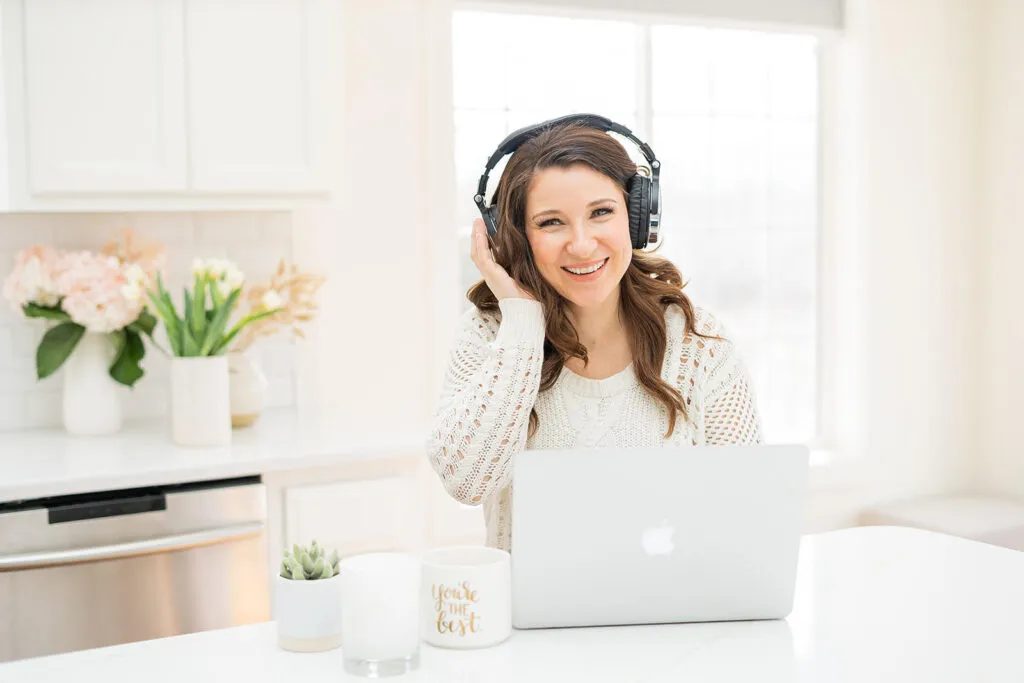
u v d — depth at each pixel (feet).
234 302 8.71
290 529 8.39
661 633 4.13
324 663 3.83
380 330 10.79
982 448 14.17
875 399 13.48
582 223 4.89
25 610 7.33
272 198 9.11
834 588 4.68
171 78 8.65
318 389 10.57
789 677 3.66
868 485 13.53
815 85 13.47
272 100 9.01
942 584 4.73
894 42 13.24
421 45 10.77
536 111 11.80
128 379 9.16
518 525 4.08
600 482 4.08
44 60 8.30
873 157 13.23
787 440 13.64
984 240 13.96
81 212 9.63
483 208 5.10
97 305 8.74
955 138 13.78
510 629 4.09
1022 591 4.61
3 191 8.32
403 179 10.78
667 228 12.67
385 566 3.72
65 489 7.43
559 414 5.37
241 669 3.77
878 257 13.37
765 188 13.26
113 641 7.61
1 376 9.50
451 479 4.82
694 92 12.67
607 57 12.12
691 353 5.49
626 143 12.25
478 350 5.28
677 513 4.12
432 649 3.96
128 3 8.49
